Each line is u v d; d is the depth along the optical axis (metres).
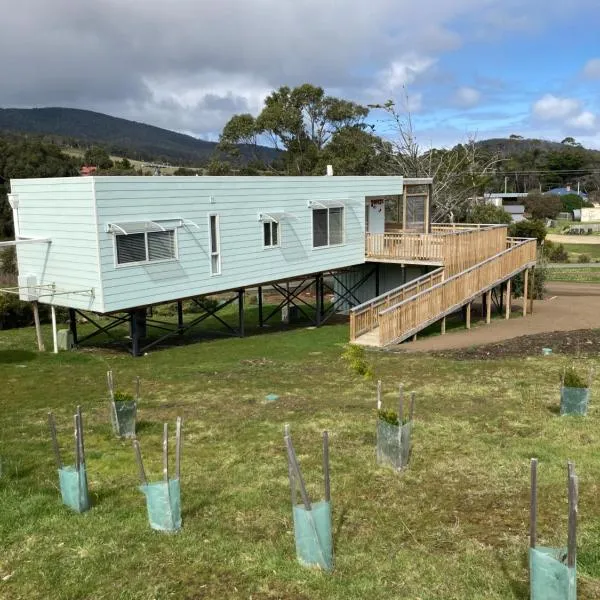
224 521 5.96
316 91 47.41
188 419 9.78
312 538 5.04
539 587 4.40
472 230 20.91
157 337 19.80
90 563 5.20
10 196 16.62
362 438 8.52
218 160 50.12
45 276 16.38
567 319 21.70
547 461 7.46
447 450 7.92
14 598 4.75
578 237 66.06
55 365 14.80
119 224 15.25
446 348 16.38
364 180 22.25
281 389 11.78
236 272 18.48
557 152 118.44
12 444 8.53
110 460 7.78
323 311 24.94
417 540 5.55
